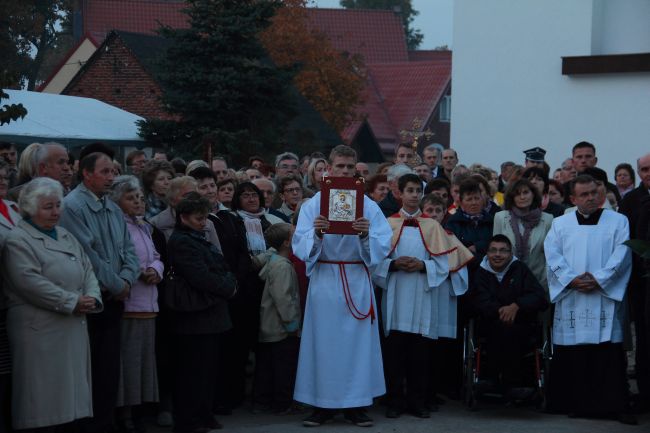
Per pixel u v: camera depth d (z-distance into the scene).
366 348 8.09
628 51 19.23
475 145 20.58
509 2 20.02
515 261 8.69
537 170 9.92
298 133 28.83
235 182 9.79
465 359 8.79
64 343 6.57
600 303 8.49
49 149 7.45
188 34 23.30
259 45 23.91
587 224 8.68
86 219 7.02
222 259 7.76
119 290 7.00
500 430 7.95
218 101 22.94
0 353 6.56
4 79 8.66
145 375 7.48
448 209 10.19
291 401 8.51
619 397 8.40
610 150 19.08
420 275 8.46
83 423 7.08
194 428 7.65
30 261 6.49
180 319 7.59
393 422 8.18
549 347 8.73
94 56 34.09
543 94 19.75
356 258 8.16
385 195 9.92
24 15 42.31
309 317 8.14
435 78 50.34
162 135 21.95
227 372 8.41
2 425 6.60
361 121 42.16
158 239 7.80
